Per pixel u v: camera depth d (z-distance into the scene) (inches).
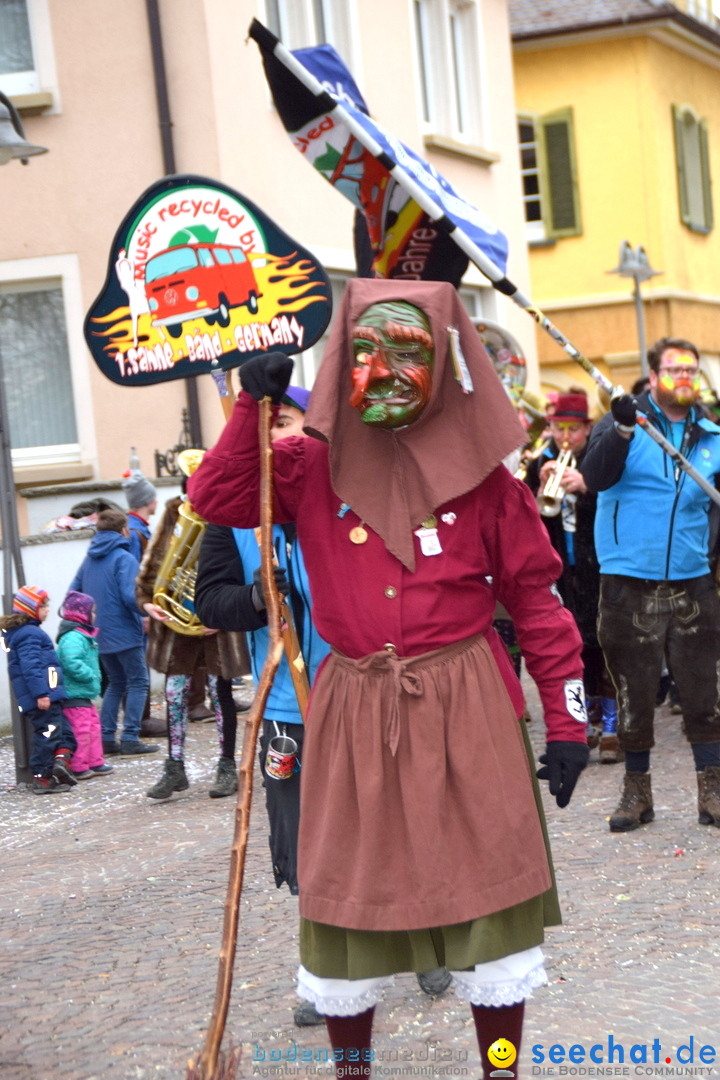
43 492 536.1
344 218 635.5
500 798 129.6
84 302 576.4
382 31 658.8
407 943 133.5
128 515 458.9
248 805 133.7
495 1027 133.0
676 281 1055.0
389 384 129.8
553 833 269.0
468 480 131.6
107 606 415.8
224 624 165.6
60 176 574.2
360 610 132.3
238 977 196.5
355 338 131.2
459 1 741.9
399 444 133.8
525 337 791.7
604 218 1043.3
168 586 327.6
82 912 239.8
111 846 295.1
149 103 565.3
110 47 566.3
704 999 176.4
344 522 135.0
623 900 221.1
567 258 1054.4
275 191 590.9
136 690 418.6
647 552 262.4
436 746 129.1
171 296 193.3
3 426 397.1
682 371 258.8
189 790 351.6
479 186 746.2
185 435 566.3
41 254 577.3
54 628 478.9
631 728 267.0
